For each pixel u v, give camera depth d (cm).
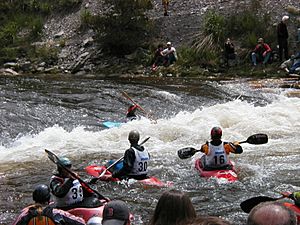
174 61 2483
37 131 1419
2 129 1410
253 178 975
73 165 1105
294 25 2458
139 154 951
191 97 1822
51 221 643
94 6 3042
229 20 2573
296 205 675
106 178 965
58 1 3153
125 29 2698
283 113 1465
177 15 2770
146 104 1723
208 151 991
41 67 2709
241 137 1322
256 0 2642
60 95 1839
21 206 860
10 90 1925
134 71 2509
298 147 1209
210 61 2400
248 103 1708
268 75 2209
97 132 1378
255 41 2405
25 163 1135
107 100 1773
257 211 291
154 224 387
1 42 2923
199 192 908
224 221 319
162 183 948
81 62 2656
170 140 1334
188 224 321
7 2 3198
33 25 3011
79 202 768
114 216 397
